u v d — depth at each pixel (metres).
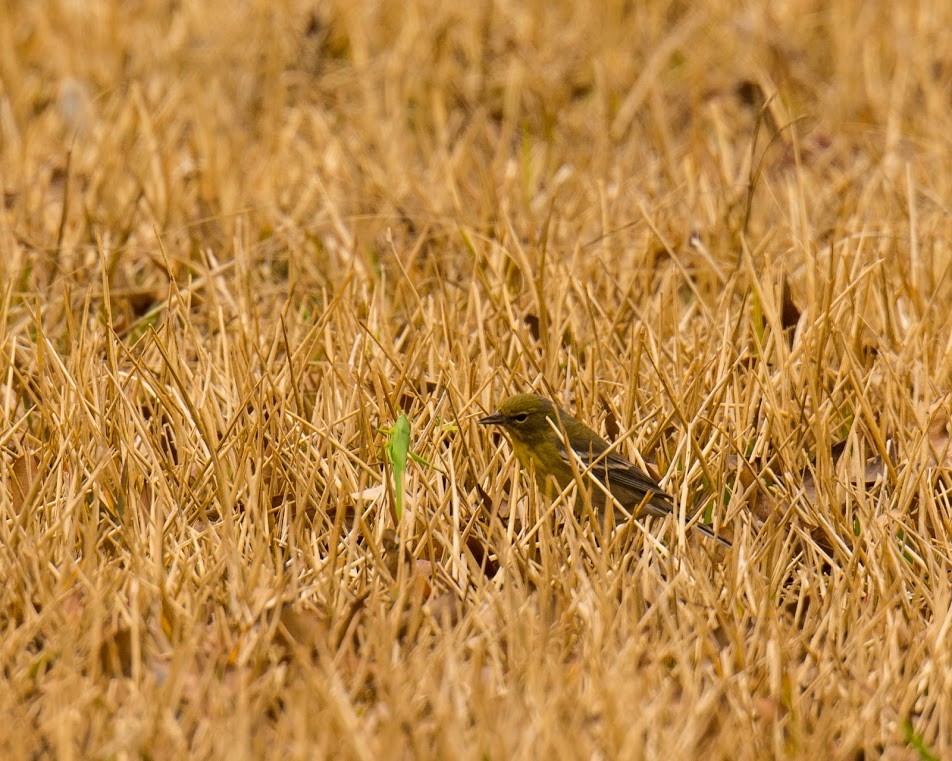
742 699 7.91
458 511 9.89
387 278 14.59
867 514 9.83
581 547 9.54
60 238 14.34
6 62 20.06
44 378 11.23
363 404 10.80
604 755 7.38
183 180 16.75
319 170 17.17
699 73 20.89
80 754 7.27
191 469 10.42
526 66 21.28
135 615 8.16
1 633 8.41
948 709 7.85
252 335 12.47
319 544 9.76
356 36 21.80
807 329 12.02
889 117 19.45
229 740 7.23
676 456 10.50
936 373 11.78
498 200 15.99
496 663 8.05
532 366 12.37
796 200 15.80
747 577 9.17
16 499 10.07
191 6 22.22
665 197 16.16
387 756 7.21
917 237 14.39
